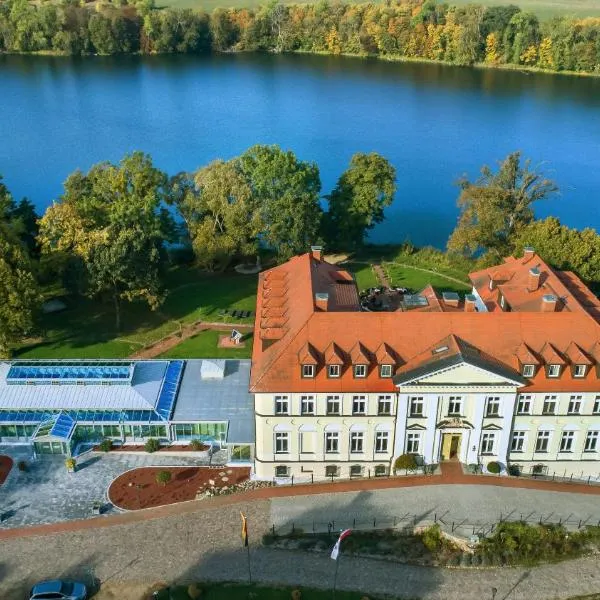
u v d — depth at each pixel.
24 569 70.19
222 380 94.44
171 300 124.06
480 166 199.88
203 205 133.25
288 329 81.31
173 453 86.31
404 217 171.62
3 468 83.81
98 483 81.50
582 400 77.62
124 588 68.00
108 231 112.19
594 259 109.62
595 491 79.50
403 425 78.69
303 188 133.00
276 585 68.38
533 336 78.62
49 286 115.31
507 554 71.25
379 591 67.94
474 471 81.06
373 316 79.25
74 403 88.19
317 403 77.62
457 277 132.62
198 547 72.62
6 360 99.25
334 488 79.94
